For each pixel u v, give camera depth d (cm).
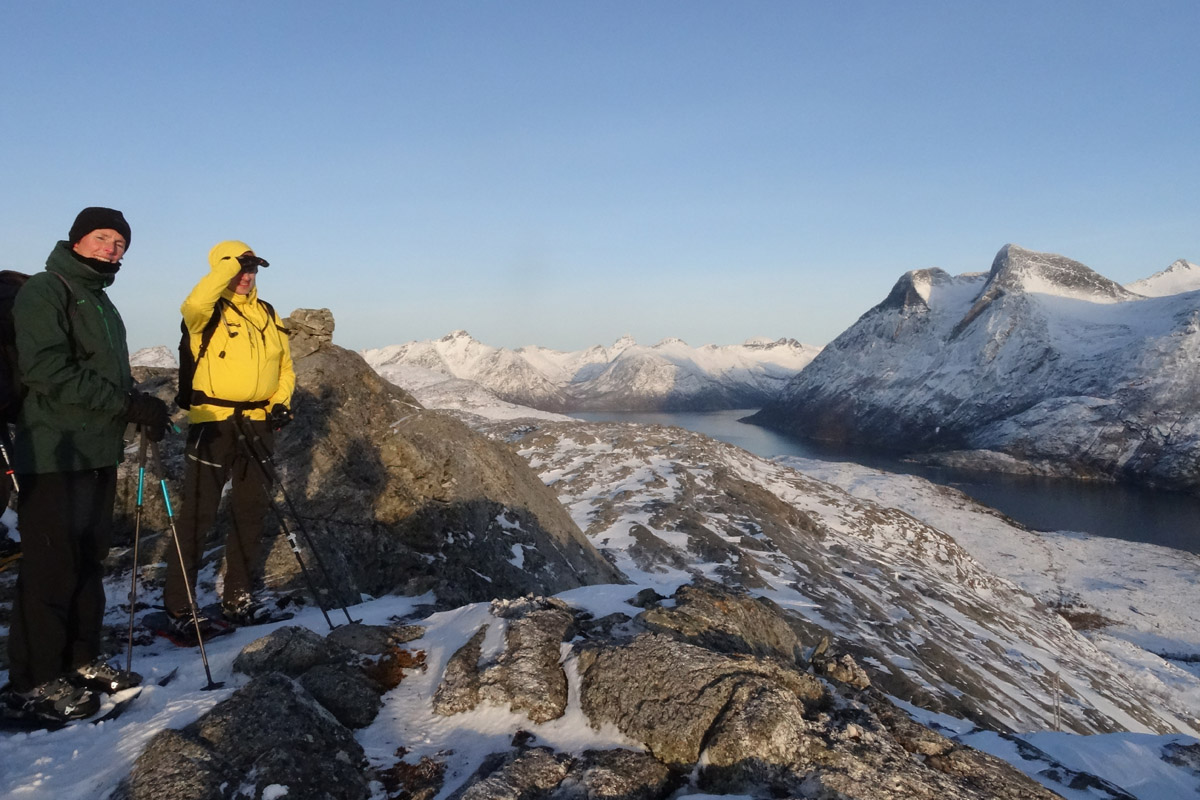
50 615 420
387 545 948
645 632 480
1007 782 389
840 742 379
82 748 382
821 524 4212
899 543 4391
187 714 398
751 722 371
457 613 586
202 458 597
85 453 434
